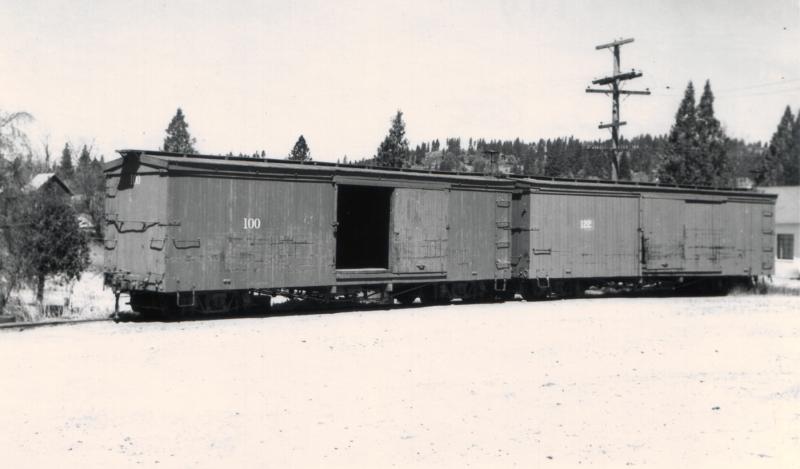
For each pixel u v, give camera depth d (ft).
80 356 43.19
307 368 41.52
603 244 85.46
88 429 29.53
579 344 51.60
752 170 283.79
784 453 27.30
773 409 34.19
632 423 31.63
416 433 29.68
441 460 26.32
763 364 45.50
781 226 156.15
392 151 203.10
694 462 26.22
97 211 127.65
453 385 38.19
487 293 81.10
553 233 81.66
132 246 59.06
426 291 76.74
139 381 37.55
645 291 99.91
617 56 118.73
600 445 28.35
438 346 49.44
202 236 58.29
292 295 66.13
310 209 64.95
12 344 46.70
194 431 29.53
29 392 34.96
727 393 37.50
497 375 40.86
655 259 89.51
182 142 226.99
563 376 41.01
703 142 204.03
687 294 97.71
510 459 26.53
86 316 61.16
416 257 72.18
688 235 92.53
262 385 37.27
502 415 32.60
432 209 73.46
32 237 66.49
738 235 97.40
